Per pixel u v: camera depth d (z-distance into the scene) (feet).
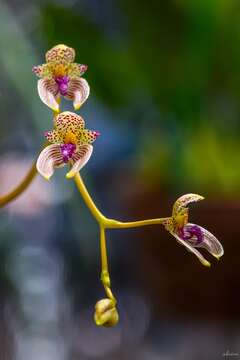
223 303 1.62
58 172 1.58
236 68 1.70
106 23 1.91
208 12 1.67
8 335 1.78
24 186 1.16
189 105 1.71
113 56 1.70
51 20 1.68
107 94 1.73
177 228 1.11
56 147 1.09
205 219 1.57
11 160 1.91
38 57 1.64
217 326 1.79
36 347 1.85
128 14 1.74
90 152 1.07
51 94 1.13
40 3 1.69
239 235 1.56
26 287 1.78
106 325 1.07
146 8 1.72
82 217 1.59
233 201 1.57
